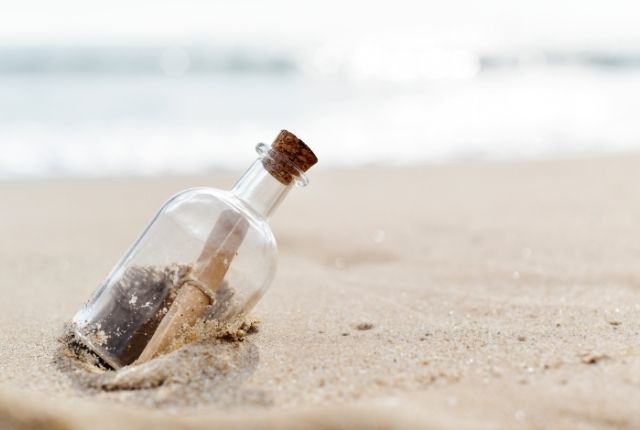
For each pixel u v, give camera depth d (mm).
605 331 600
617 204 1046
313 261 843
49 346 604
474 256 814
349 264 829
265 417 496
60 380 549
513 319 632
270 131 2215
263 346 583
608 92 3262
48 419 503
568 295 690
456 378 534
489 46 5805
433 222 986
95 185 1409
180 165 1693
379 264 816
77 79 3914
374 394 520
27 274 794
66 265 824
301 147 579
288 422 492
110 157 1784
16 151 1830
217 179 1495
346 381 534
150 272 573
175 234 575
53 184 1417
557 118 2477
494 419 494
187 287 568
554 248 826
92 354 573
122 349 566
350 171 1554
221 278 572
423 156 1816
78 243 910
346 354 568
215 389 529
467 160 1722
